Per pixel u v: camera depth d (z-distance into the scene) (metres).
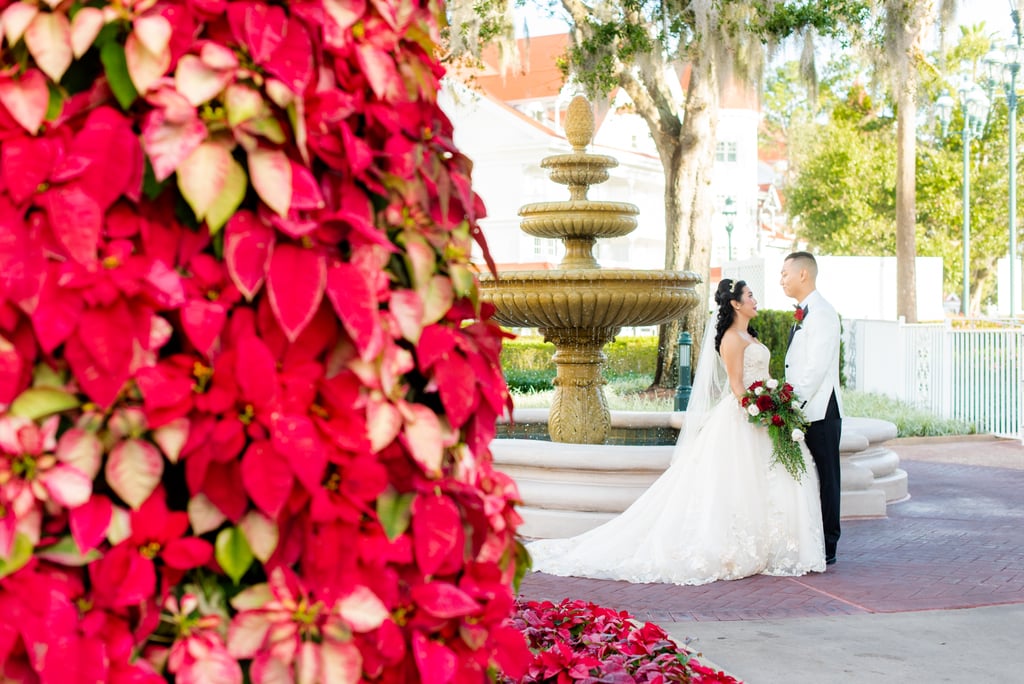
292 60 1.58
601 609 4.87
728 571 6.95
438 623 1.75
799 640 5.45
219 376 1.54
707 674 4.07
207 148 1.55
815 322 7.19
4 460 1.47
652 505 7.26
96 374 1.48
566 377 9.44
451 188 1.91
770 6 16.61
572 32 18.02
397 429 1.70
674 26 16.78
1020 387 15.16
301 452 1.53
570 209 9.12
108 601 1.49
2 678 1.48
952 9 17.64
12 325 1.48
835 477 7.38
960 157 43.00
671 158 19.69
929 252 43.94
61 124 1.52
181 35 1.56
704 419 7.30
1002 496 10.37
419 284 1.76
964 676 4.82
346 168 1.67
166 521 1.55
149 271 1.52
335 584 1.62
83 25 1.50
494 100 38.25
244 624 1.57
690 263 19.61
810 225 45.38
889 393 18.23
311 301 1.55
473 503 1.83
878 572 7.17
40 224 1.50
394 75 1.75
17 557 1.46
